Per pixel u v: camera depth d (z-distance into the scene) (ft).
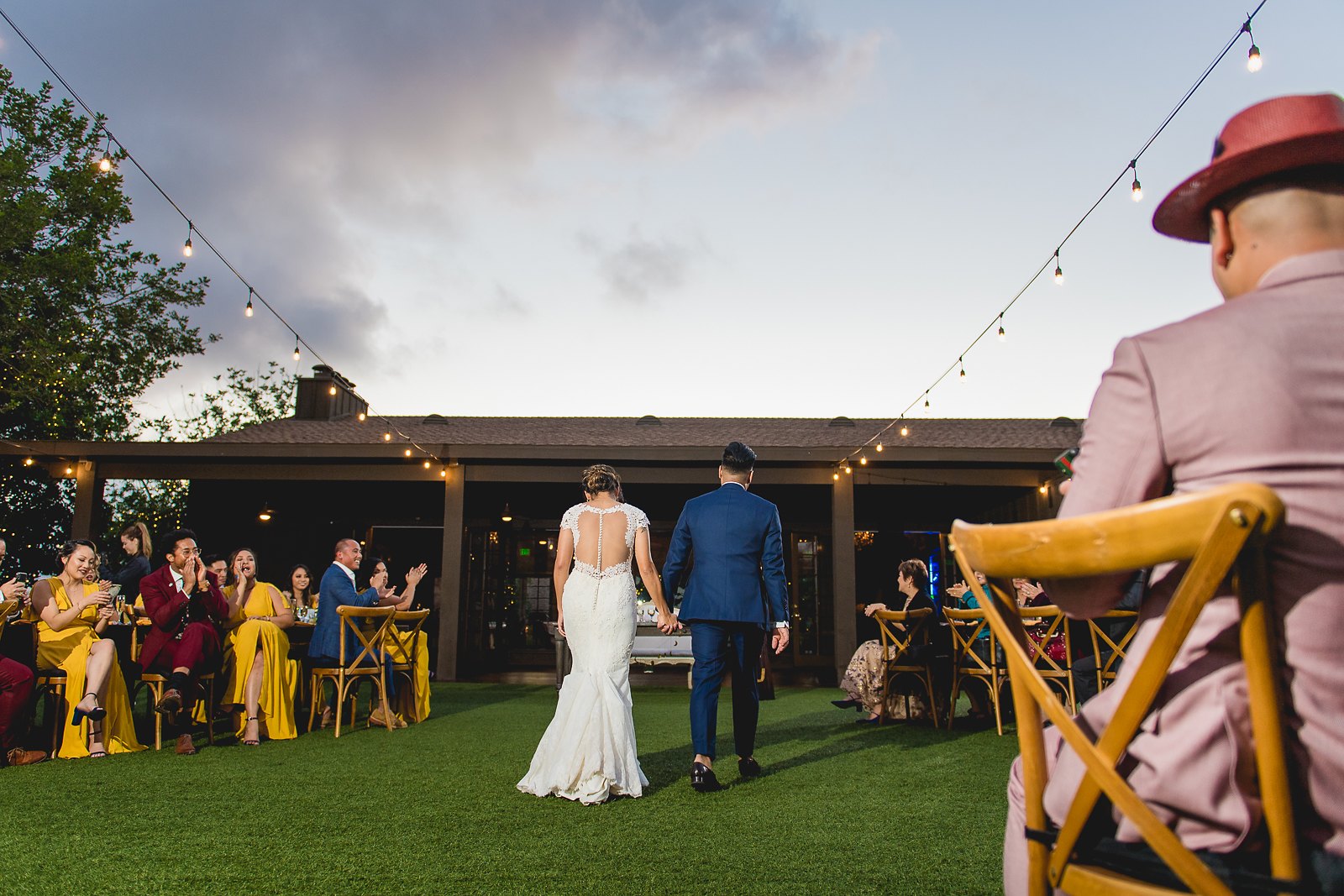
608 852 8.46
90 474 36.47
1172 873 2.88
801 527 44.39
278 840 8.98
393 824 9.71
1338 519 2.77
